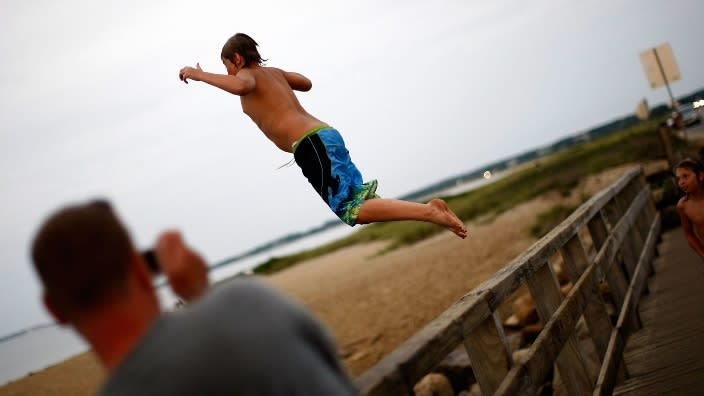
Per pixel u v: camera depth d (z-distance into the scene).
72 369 14.42
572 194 22.58
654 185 11.05
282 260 54.12
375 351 9.61
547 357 2.86
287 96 3.14
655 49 14.00
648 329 5.22
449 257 17.05
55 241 0.86
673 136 18.67
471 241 19.31
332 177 2.96
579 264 4.24
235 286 0.95
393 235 42.31
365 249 39.44
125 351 0.91
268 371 0.85
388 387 1.55
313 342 0.97
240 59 3.14
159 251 1.02
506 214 24.81
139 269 0.96
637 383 4.12
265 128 3.14
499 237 17.61
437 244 22.84
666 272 7.14
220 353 0.86
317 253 53.47
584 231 12.19
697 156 11.49
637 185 8.31
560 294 3.52
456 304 2.41
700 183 4.62
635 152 24.98
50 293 0.89
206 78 2.92
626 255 5.93
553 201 22.72
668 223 9.82
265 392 0.84
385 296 14.13
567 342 3.40
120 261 0.90
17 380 14.20
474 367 2.32
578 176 26.19
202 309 0.91
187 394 0.84
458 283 12.75
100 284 0.88
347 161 3.03
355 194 2.95
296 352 0.89
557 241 3.71
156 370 0.86
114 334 0.91
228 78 2.94
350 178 2.98
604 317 4.36
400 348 1.82
